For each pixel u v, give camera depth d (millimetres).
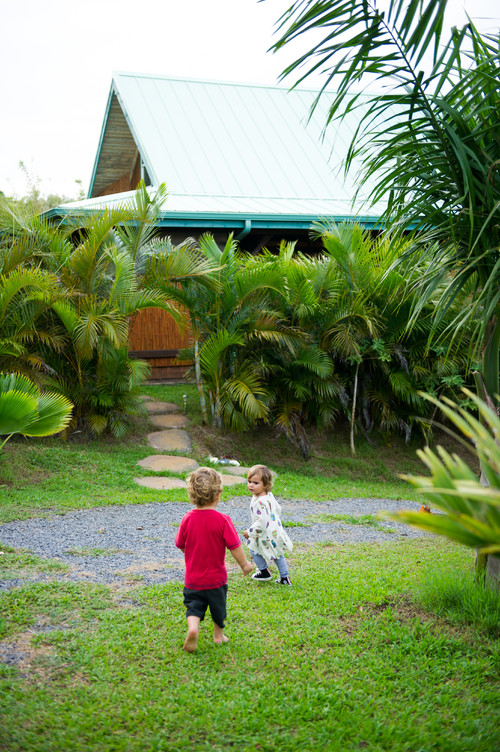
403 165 4289
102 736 2904
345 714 3199
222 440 11422
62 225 12086
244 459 11094
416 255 5086
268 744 2918
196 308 11211
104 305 9992
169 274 10469
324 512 8492
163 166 16016
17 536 6125
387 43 3693
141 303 9984
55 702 3154
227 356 11547
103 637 3910
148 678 3459
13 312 9414
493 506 2094
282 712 3209
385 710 3270
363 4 3523
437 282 4355
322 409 11828
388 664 3758
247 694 3344
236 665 3697
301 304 11078
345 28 3611
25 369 9547
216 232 14516
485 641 4059
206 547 3805
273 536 5117
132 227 11266
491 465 2299
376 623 4293
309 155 18047
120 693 3295
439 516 2074
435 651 3912
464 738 3010
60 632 3918
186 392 13547
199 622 3904
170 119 17812
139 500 7887
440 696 3410
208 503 3871
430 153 4281
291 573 5531
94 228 9742
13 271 8969
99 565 5379
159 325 14539
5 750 2748
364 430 12445
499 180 4086
